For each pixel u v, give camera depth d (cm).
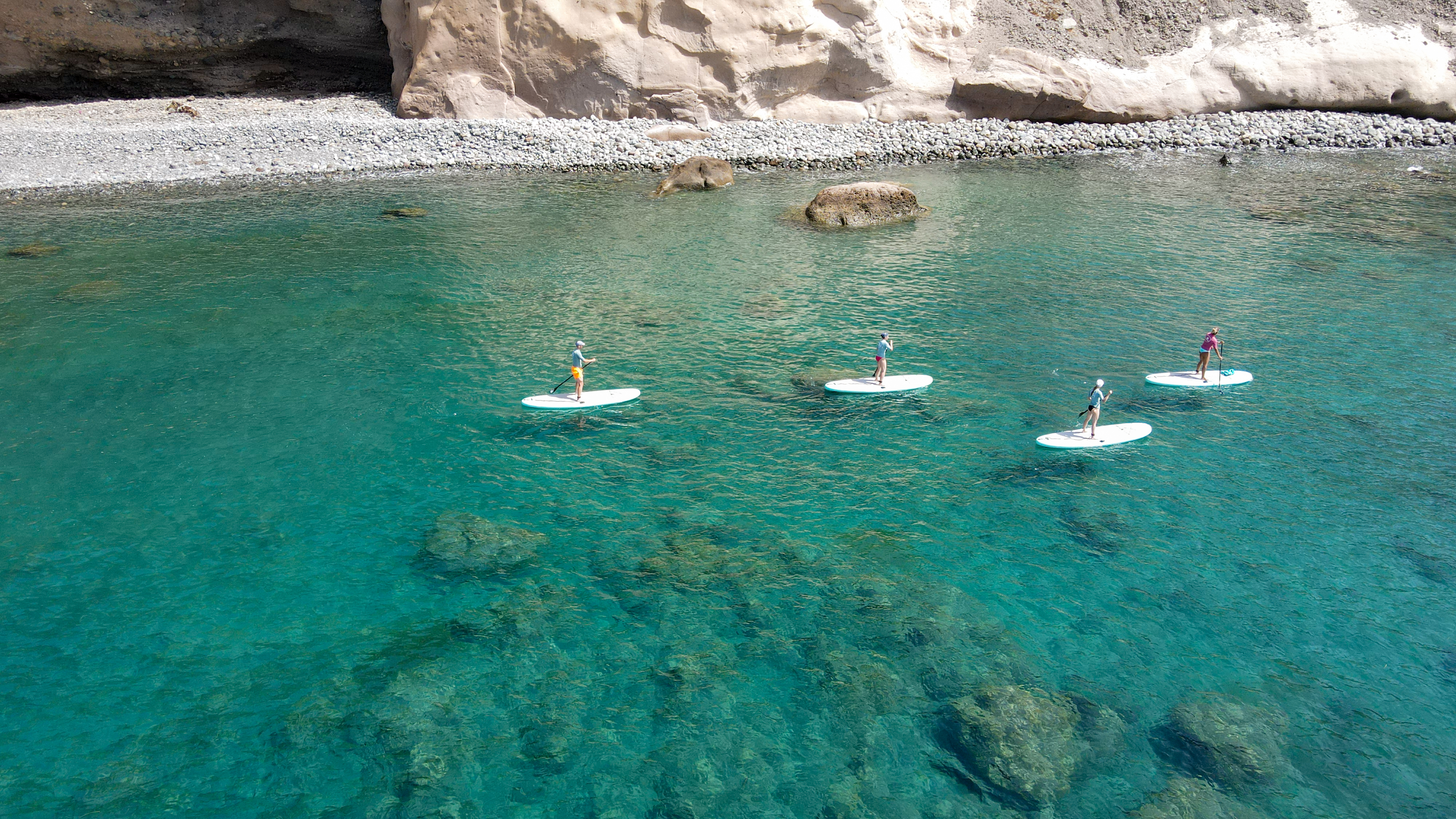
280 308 2662
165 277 2928
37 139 4494
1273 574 1406
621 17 4694
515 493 1695
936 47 4984
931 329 2453
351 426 1958
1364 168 4116
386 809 1008
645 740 1106
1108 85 4862
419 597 1388
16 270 2980
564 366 2269
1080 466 1753
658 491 1698
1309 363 2156
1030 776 1039
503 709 1157
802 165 4522
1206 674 1198
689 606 1359
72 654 1261
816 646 1267
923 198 3884
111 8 4878
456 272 2992
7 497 1669
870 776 1049
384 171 4475
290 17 5144
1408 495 1611
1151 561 1450
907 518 1591
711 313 2611
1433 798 1005
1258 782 1028
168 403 2055
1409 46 4800
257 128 4703
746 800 1018
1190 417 1925
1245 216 3406
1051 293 2695
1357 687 1171
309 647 1275
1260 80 4853
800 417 1986
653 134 4756
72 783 1045
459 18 4669
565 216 3675
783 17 4684
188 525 1587
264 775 1055
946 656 1241
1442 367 2106
